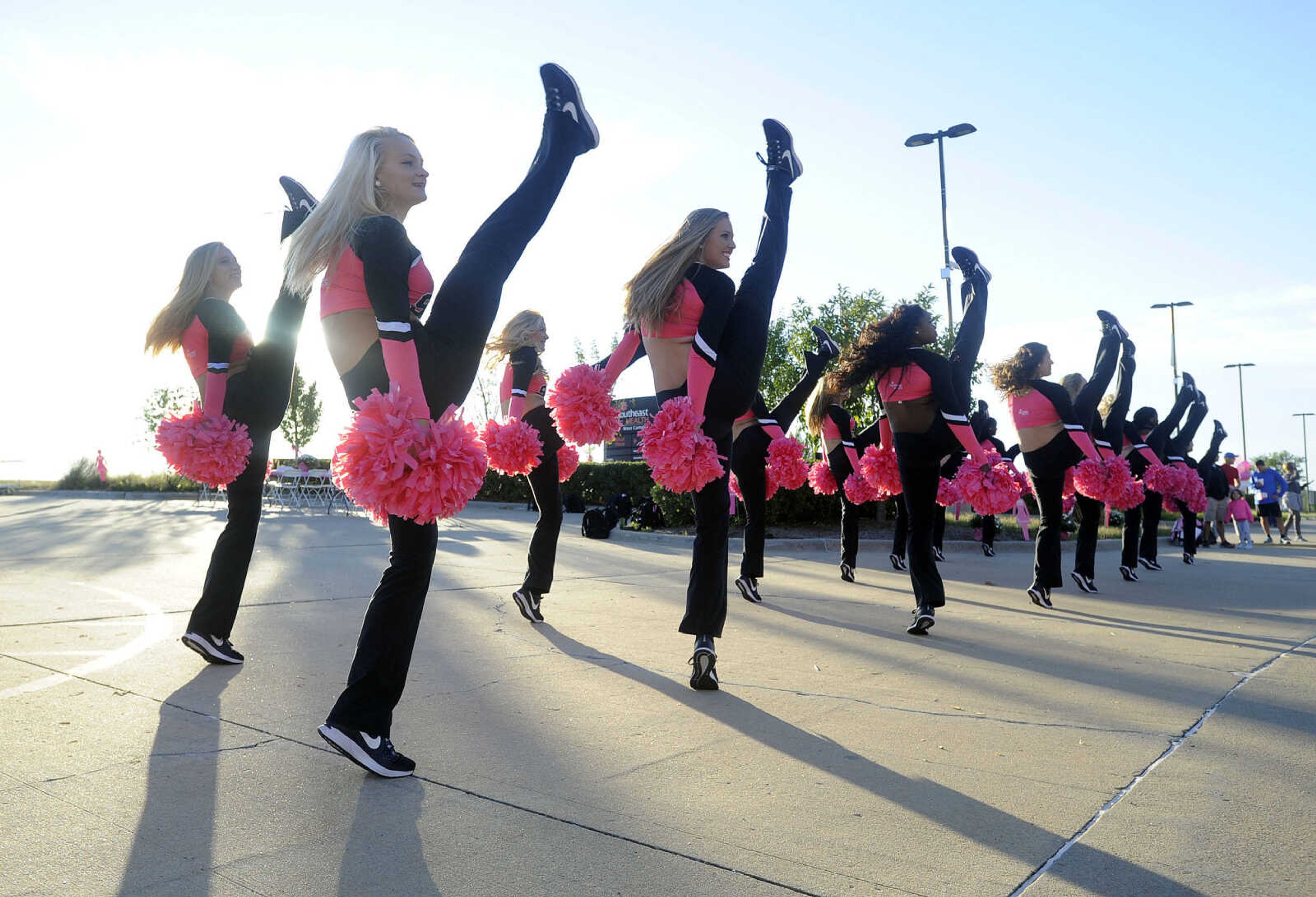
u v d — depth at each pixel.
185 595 6.38
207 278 4.31
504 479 24.03
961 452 7.82
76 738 3.11
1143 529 10.89
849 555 8.59
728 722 3.49
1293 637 5.63
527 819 2.49
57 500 25.95
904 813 2.59
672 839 2.38
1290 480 18.00
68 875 2.09
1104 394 8.08
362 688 2.79
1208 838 2.44
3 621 5.26
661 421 4.03
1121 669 4.59
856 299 18.31
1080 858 2.30
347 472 2.68
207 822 2.43
